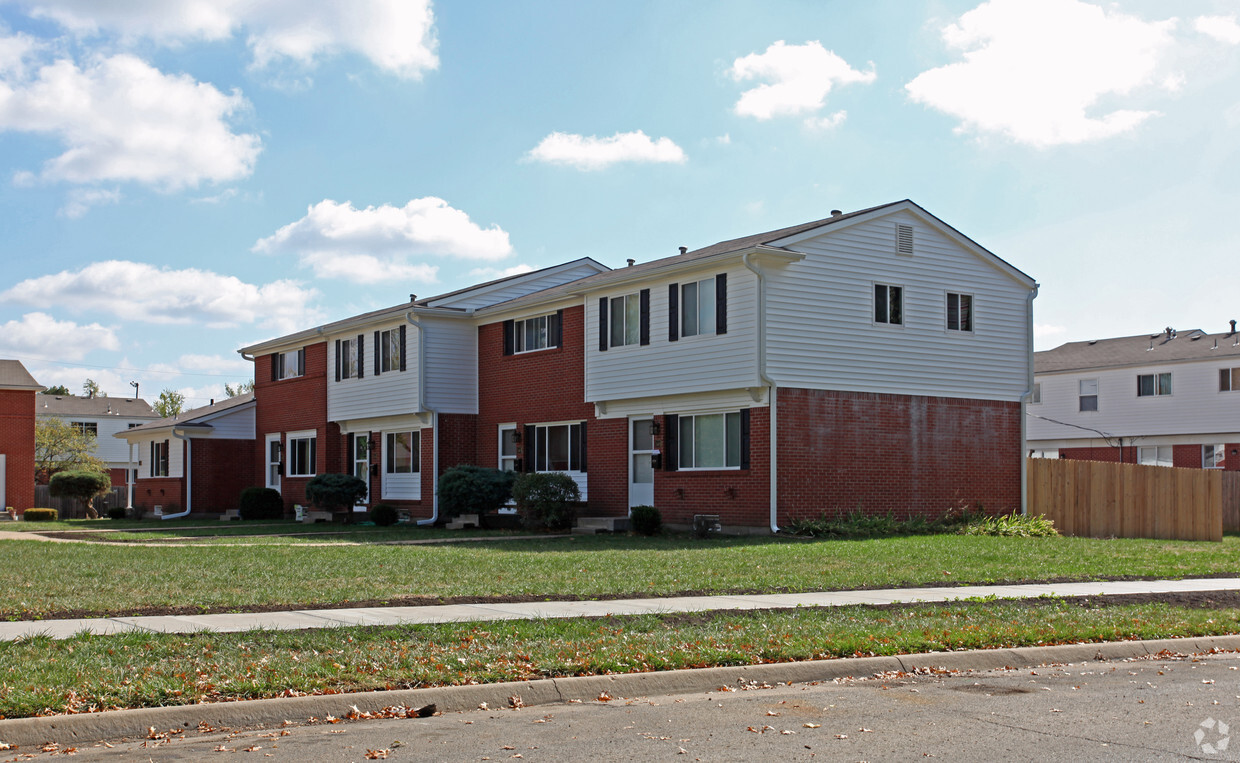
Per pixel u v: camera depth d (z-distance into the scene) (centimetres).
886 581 1465
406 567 1628
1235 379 4103
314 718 783
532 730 743
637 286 2644
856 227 2477
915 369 2559
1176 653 1084
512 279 3388
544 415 2967
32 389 4512
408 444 3316
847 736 718
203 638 984
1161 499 2750
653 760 659
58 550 2044
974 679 934
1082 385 4625
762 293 2312
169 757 675
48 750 696
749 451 2359
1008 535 2461
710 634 1037
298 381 3806
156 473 4316
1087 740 704
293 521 3562
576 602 1257
